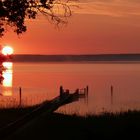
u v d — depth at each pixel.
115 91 89.19
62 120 31.47
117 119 32.47
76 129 27.73
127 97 75.50
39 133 25.00
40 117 31.00
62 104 54.94
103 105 61.12
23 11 23.23
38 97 72.69
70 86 104.81
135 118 32.12
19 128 24.78
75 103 63.19
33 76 147.75
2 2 22.67
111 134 27.03
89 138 26.09
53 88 99.06
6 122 29.17
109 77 139.75
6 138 22.17
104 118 33.47
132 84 110.00
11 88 97.88
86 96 73.06
